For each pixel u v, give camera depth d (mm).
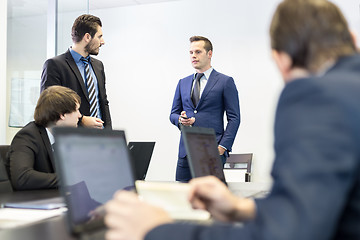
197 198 926
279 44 692
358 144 522
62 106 2055
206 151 1693
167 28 5223
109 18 5500
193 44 3209
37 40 3582
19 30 3604
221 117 3152
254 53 4789
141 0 5195
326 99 548
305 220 494
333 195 505
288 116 570
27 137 2014
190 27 5105
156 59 5266
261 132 4719
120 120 5398
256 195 1754
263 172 4672
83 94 2996
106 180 1037
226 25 4922
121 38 5434
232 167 4312
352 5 4371
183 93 3252
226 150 3072
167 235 609
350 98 547
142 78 5324
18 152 1963
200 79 3250
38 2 3582
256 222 541
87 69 3078
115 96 5434
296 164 522
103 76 3242
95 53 3102
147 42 5312
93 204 962
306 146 525
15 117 3535
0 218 1148
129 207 674
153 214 661
